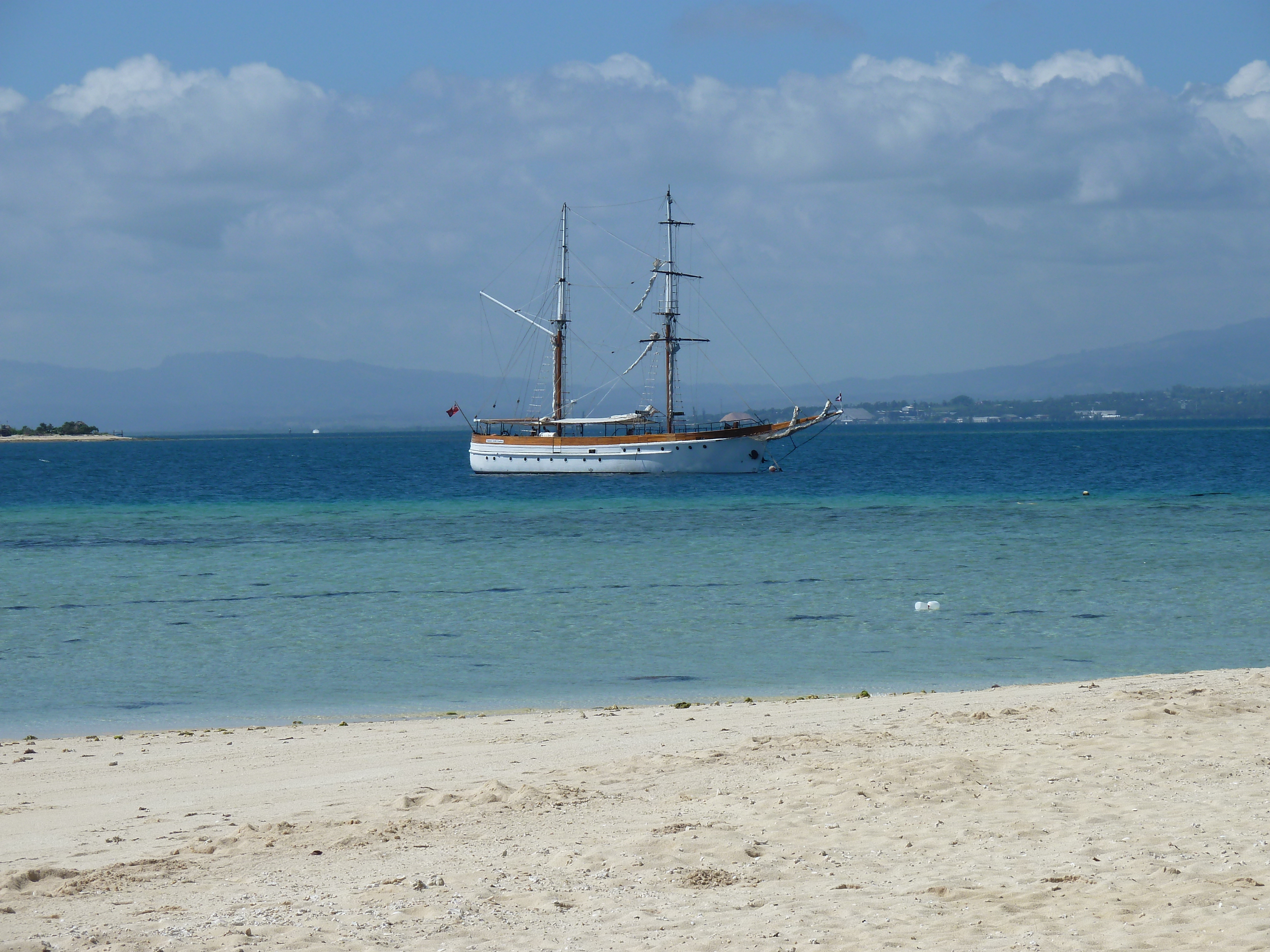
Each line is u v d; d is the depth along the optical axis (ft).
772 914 36.86
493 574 171.01
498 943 35.01
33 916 38.81
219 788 60.08
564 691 93.09
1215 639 111.86
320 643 116.88
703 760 60.03
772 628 122.93
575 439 448.65
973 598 140.77
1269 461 525.75
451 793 54.95
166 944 35.27
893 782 52.70
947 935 34.42
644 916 37.09
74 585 161.68
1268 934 32.73
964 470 488.02
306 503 332.60
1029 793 50.44
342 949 34.65
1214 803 47.62
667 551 199.00
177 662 107.65
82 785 61.26
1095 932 34.01
